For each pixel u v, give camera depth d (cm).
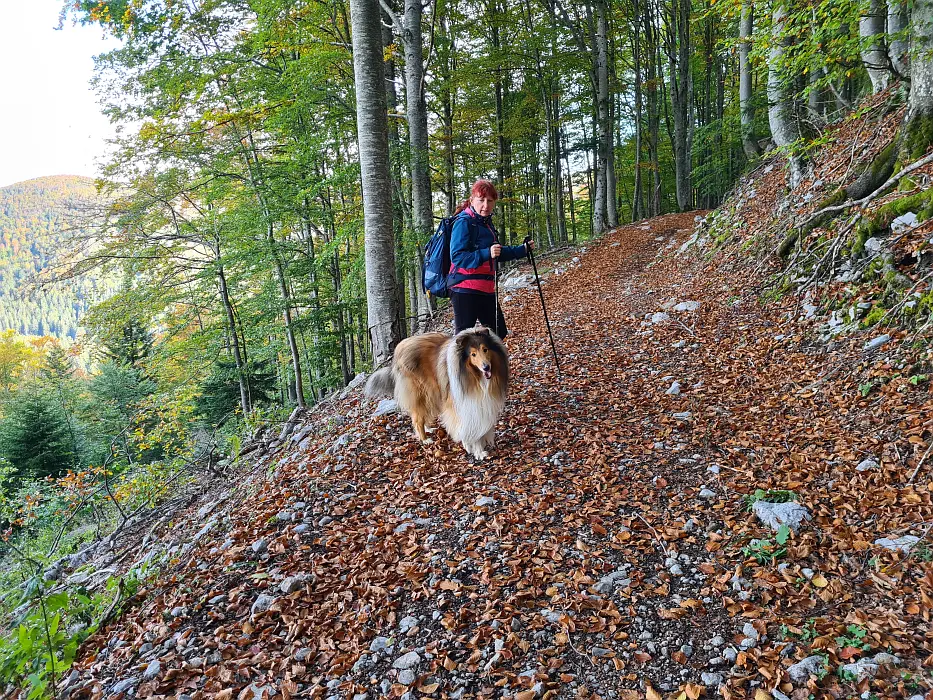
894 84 862
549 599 330
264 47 1230
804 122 1016
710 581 329
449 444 538
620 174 3019
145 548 593
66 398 2200
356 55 755
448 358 487
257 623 332
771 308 745
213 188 1494
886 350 516
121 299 1669
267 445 826
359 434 589
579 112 2220
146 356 2322
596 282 1355
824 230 748
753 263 920
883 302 570
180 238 1664
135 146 1454
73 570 648
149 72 1312
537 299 1304
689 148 2286
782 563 331
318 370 1948
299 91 1160
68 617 393
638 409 579
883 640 265
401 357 542
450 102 1938
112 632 359
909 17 713
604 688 268
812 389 532
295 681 288
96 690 302
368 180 770
